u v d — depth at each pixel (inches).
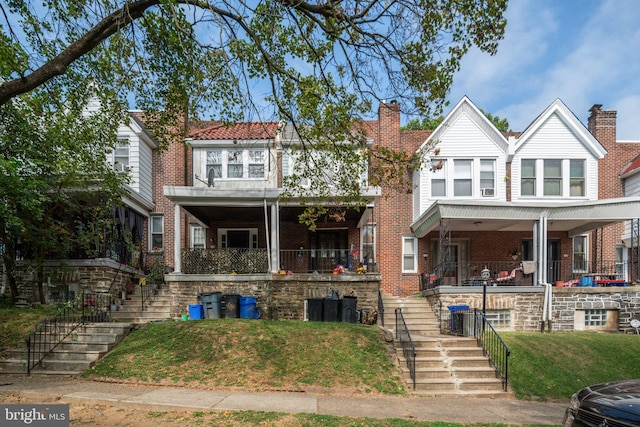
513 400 346.9
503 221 632.4
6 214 445.4
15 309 514.9
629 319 566.9
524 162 727.1
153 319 554.3
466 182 724.0
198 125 467.5
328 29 351.9
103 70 399.9
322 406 302.4
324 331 444.8
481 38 319.3
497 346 412.2
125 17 324.2
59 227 541.6
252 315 548.4
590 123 802.2
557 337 478.6
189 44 356.2
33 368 386.9
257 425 249.9
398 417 283.0
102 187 550.3
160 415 270.1
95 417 264.4
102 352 408.2
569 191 719.7
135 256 672.4
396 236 743.1
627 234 754.2
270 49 371.9
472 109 730.2
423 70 347.9
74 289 590.9
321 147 378.6
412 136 778.2
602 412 201.6
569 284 626.2
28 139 516.7
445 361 400.2
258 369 370.6
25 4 375.9
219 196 576.4
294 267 748.6
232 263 588.4
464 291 571.5
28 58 394.6
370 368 382.3
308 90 321.4
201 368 374.0
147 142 742.5
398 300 641.6
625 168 772.6
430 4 316.2
